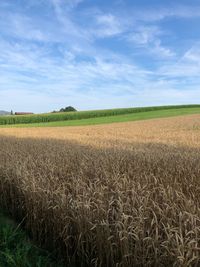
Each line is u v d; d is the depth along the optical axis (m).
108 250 4.75
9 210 8.14
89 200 5.25
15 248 5.77
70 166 9.00
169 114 70.50
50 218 6.00
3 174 8.54
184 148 15.60
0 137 25.77
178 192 5.61
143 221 4.56
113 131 33.53
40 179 7.12
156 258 4.16
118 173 7.43
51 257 5.80
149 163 9.33
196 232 4.09
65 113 78.38
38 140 22.03
